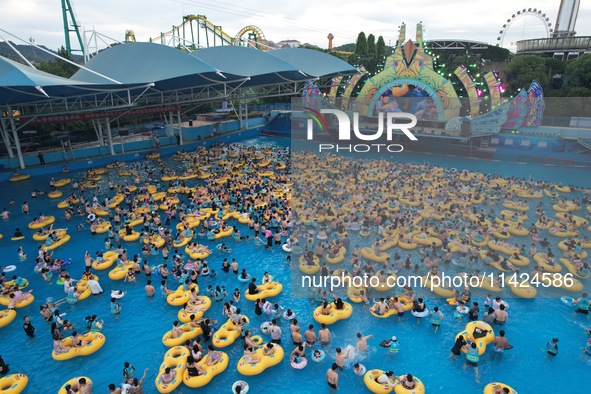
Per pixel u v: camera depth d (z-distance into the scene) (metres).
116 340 17.44
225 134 59.31
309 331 16.66
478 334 16.59
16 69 27.94
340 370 15.49
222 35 92.69
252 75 44.34
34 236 26.69
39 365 16.09
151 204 31.47
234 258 24.03
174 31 91.44
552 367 15.70
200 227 28.16
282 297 20.25
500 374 15.38
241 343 17.11
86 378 14.85
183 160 46.94
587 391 14.61
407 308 18.86
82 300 20.17
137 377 15.41
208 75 40.09
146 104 50.56
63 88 33.50
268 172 40.25
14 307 19.38
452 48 74.25
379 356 16.23
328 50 93.94
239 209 30.11
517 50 80.50
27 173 40.38
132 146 49.75
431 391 14.63
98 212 30.41
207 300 19.44
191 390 14.73
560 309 18.78
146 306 19.72
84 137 52.12
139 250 25.14
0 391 14.47
